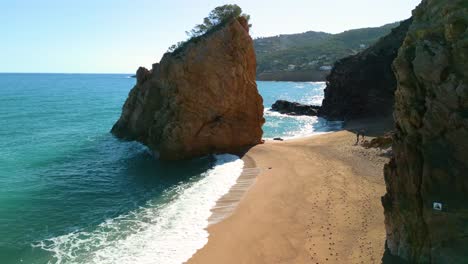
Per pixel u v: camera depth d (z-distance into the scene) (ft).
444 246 47.42
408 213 52.39
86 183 104.99
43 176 111.75
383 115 204.64
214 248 64.39
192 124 132.16
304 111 263.08
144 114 155.63
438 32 50.03
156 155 132.98
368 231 66.08
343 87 235.81
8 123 213.05
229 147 138.62
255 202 84.02
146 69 164.04
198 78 134.21
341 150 127.65
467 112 45.78
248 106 145.18
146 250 64.44
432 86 48.44
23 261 62.44
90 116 255.50
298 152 128.36
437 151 48.08
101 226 75.56
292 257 60.13
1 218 80.07
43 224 77.25
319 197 84.07
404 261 53.31
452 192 46.98
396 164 54.80
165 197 91.45
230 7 151.53
